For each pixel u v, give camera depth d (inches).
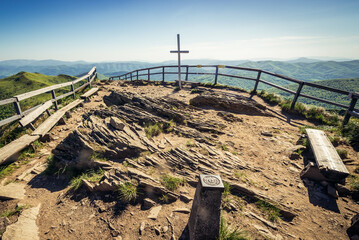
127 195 143.6
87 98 465.4
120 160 188.7
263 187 154.4
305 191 154.0
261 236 115.2
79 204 151.3
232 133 262.1
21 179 184.1
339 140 225.5
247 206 137.9
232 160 191.2
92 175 178.5
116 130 221.3
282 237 115.7
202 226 104.0
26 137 237.9
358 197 144.9
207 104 374.9
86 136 205.0
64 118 332.5
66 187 173.9
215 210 101.2
